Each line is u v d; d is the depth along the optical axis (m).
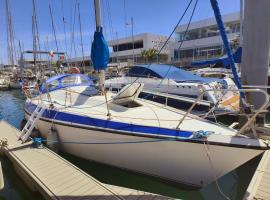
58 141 5.61
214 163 3.96
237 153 3.76
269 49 5.34
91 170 5.29
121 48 45.84
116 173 4.95
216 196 4.46
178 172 4.27
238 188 4.67
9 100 15.95
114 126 4.65
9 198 4.44
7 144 5.67
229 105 8.05
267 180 3.99
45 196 3.88
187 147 4.04
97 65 5.52
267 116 9.38
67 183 4.06
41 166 4.64
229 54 3.62
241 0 10.18
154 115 5.04
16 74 21.89
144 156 4.45
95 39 5.43
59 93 6.91
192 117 4.99
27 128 6.21
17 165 4.86
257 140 3.71
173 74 9.86
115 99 5.54
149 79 10.03
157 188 4.57
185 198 4.41
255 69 5.31
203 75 12.71
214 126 4.55
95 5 5.38
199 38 33.44
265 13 5.17
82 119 5.09
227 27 30.08
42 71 8.60
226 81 9.67
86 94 6.41
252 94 5.23
